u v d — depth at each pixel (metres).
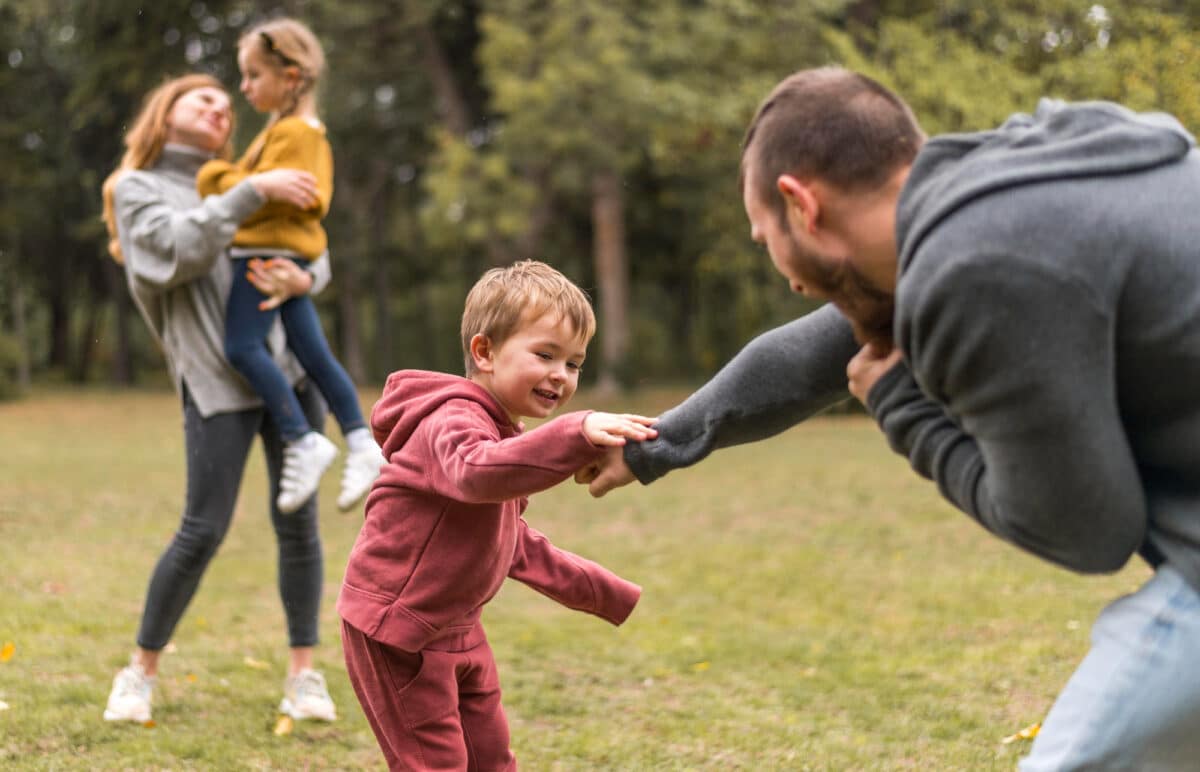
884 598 6.09
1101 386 1.53
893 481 10.92
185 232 3.69
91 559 6.94
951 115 13.81
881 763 3.54
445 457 2.34
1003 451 1.57
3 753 3.53
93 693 4.16
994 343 1.51
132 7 23.97
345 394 4.02
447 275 35.66
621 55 18.81
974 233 1.53
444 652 2.58
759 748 3.71
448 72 23.42
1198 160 1.66
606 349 23.83
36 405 23.19
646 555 7.52
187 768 3.46
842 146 1.69
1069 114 1.66
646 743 3.77
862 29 15.95
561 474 2.20
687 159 22.53
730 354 32.34
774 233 1.79
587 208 28.06
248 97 4.17
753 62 19.80
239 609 5.81
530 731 3.92
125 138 4.12
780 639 5.27
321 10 21.78
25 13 25.70
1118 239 1.52
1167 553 1.67
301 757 3.58
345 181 30.09
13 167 29.06
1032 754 1.75
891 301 1.79
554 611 5.95
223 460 3.84
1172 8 13.97
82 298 39.28
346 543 7.94
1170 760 1.66
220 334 3.85
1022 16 14.49
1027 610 5.68
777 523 8.73
